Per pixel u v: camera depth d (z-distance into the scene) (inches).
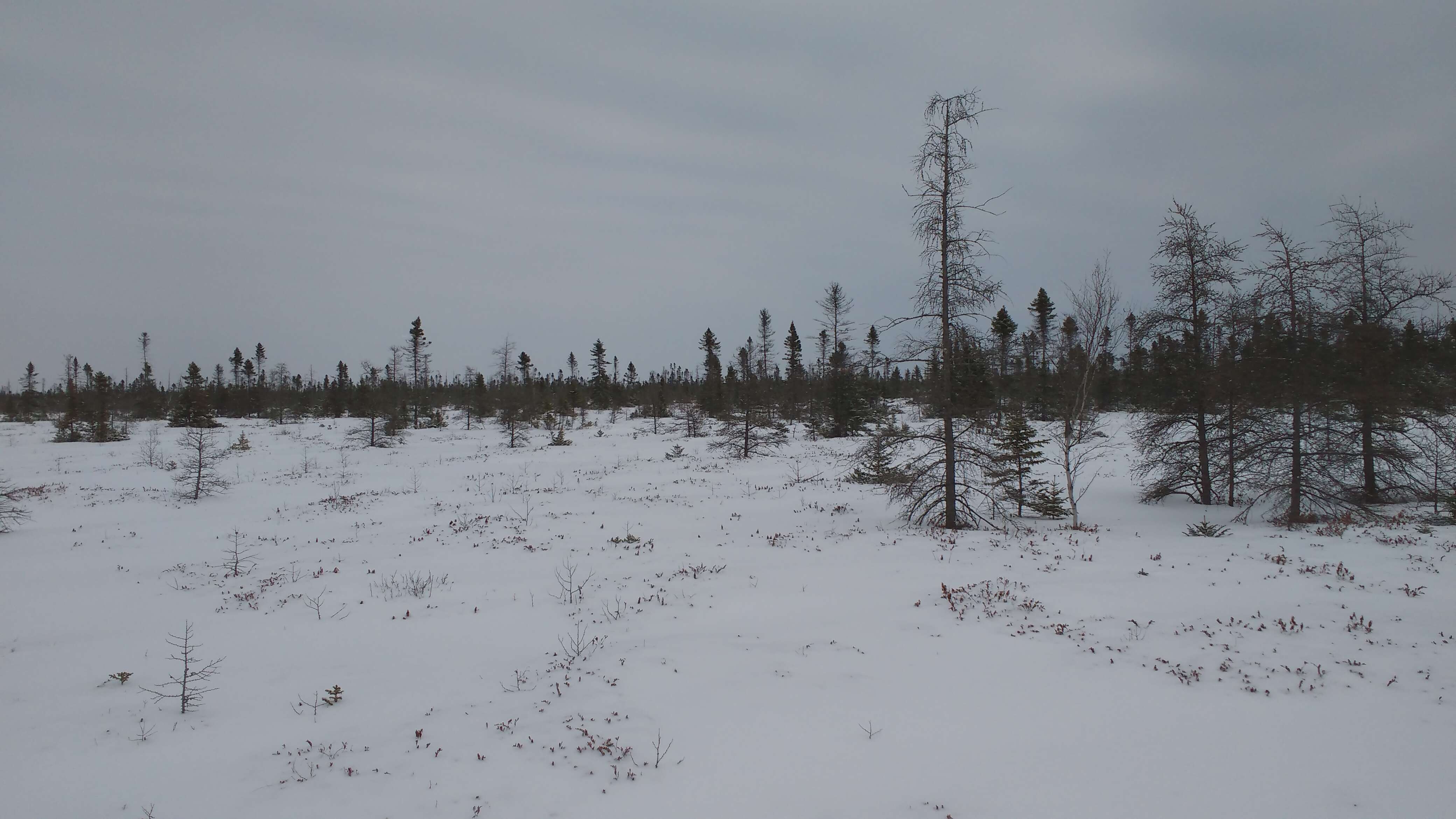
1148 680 321.4
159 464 1541.6
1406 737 259.8
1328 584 458.9
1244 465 808.9
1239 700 296.2
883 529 768.9
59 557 703.1
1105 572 521.3
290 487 1288.1
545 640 413.7
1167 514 832.9
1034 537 688.4
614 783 244.8
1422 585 446.6
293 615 482.6
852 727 284.8
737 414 2015.3
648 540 723.4
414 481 1296.8
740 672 348.2
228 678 362.0
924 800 230.1
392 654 396.2
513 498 1096.2
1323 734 265.3
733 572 570.6
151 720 309.7
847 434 1850.4
